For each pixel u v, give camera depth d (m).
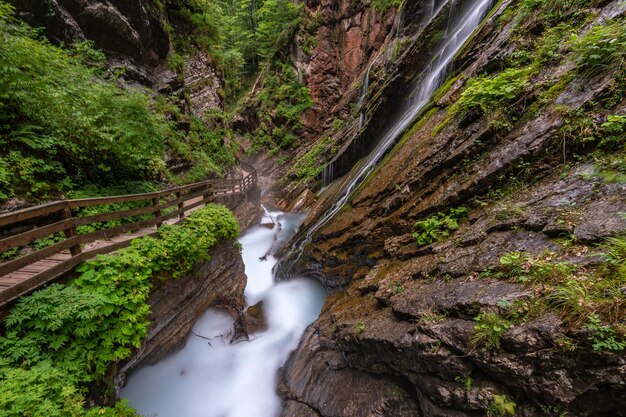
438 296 3.71
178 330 5.94
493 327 2.79
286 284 9.30
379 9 22.84
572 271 2.82
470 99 5.75
